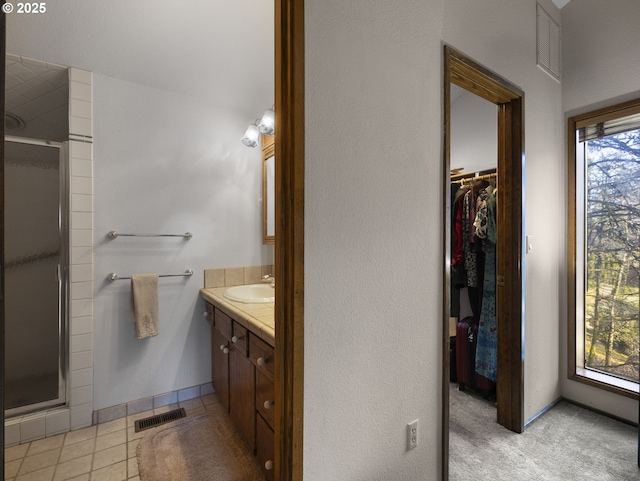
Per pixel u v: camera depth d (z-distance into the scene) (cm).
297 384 95
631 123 193
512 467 153
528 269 191
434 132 132
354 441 108
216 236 246
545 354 205
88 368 196
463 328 239
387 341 117
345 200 106
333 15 102
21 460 163
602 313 211
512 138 184
